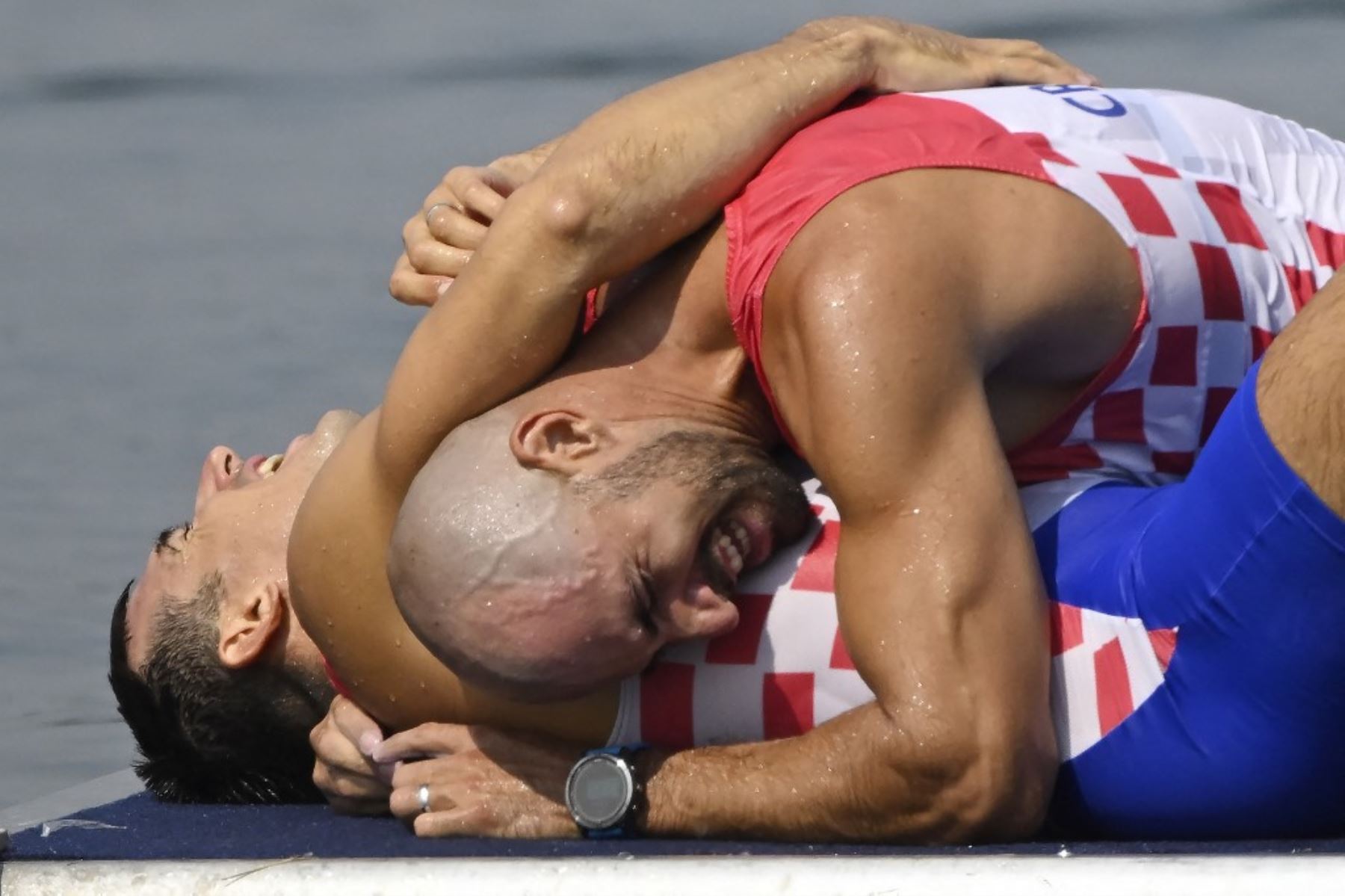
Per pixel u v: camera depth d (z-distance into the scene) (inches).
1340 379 345.7
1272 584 356.8
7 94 1236.5
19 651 612.4
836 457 371.6
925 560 366.6
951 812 367.9
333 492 422.0
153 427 748.0
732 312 397.1
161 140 1119.6
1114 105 432.5
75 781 539.5
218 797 475.8
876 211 384.8
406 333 819.4
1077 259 396.8
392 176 1010.7
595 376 397.4
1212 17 1064.2
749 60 419.2
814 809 378.3
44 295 901.2
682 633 385.4
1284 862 338.6
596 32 1221.1
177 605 480.1
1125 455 417.1
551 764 407.8
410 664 419.2
